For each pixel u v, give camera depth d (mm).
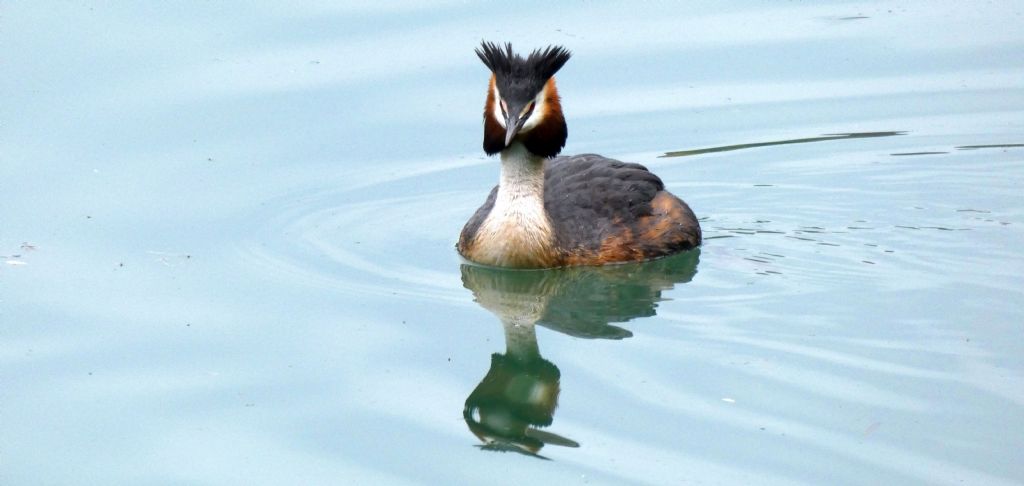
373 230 16578
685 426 11336
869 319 13320
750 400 11703
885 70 20531
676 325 13430
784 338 12938
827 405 11547
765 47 21156
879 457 10703
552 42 20734
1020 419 11195
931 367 12164
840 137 19062
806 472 10547
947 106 19625
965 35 21438
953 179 17781
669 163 18578
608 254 15391
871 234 16047
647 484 10492
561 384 12234
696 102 19953
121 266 15227
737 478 10508
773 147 18922
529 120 14773
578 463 10867
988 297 13773
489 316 14016
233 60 20297
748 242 16016
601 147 19000
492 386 12414
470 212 17203
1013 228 16031
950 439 10930
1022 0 22594
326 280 14984
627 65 20703
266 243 16047
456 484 10719
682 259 15555
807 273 14781
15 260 15281
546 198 15828
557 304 14352
